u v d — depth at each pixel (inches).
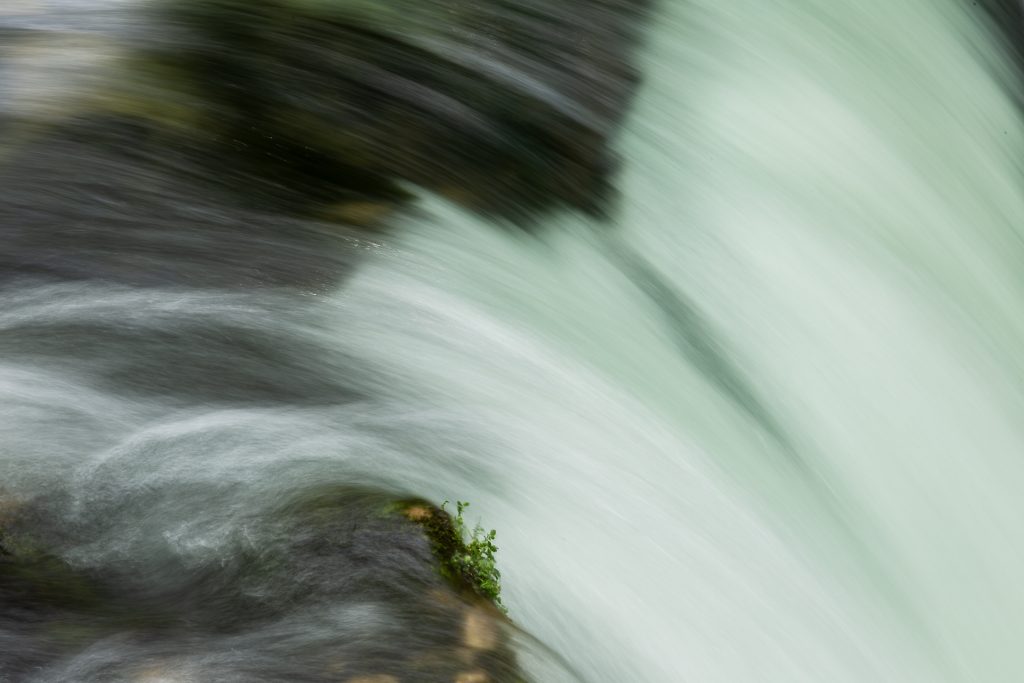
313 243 354.9
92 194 358.9
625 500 309.1
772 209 430.0
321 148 389.7
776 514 338.6
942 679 333.7
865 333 413.1
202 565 253.6
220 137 386.0
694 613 293.3
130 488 270.1
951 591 358.0
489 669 238.4
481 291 356.5
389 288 344.8
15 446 275.6
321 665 232.7
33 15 442.6
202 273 338.6
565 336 354.0
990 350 441.4
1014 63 570.6
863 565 345.1
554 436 317.4
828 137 467.8
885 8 531.5
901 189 469.7
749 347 388.5
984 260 475.5
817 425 377.4
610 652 271.4
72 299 324.2
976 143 518.9
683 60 466.3
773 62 484.4
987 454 405.7
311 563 255.0
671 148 432.1
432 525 268.1
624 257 396.2
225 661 231.6
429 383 319.6
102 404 292.8
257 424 295.1
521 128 415.8
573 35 453.4
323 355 319.6
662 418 344.5
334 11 442.9
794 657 301.0
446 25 444.1
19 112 387.2
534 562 281.0
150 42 426.3
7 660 227.9
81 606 241.8
